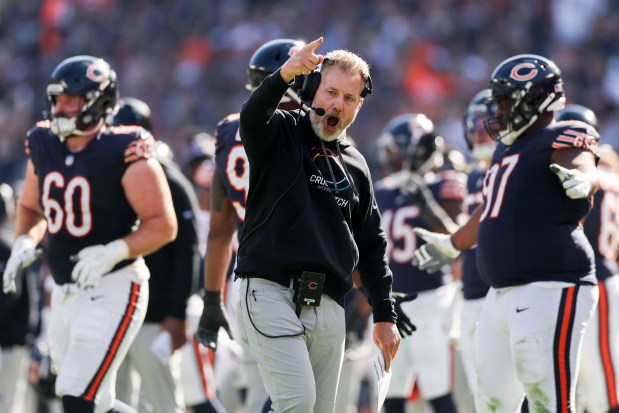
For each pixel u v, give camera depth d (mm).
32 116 72875
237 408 30688
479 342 20312
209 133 65438
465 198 27891
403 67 60719
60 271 20891
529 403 19469
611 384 22953
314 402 16547
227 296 26922
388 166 28359
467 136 25688
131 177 20703
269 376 16641
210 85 67500
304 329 16750
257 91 16156
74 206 20750
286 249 16750
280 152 16750
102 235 20797
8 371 29000
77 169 20797
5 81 75375
